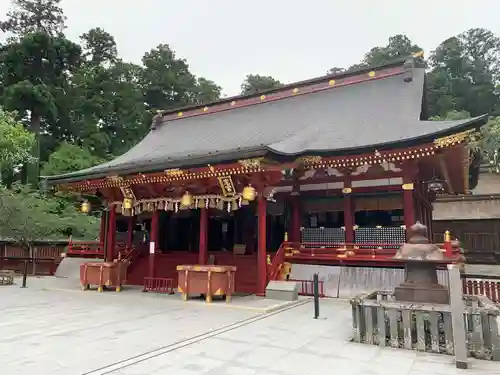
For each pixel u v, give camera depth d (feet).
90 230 124.77
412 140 48.78
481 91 224.74
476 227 114.62
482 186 131.23
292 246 60.85
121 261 58.65
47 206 107.96
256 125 79.25
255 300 46.01
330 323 33.60
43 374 18.98
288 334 29.04
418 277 30.37
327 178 60.85
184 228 80.48
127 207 60.85
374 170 57.41
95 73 189.67
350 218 58.59
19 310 39.14
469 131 45.80
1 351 23.30
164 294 51.29
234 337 27.84
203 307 41.73
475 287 46.01
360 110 70.64
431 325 24.36
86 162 153.07
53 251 96.89
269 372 19.80
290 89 85.20
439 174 64.59
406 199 54.08
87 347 24.44
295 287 47.47
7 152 86.99
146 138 98.43
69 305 42.63
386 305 25.91
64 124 183.83
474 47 258.98
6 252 93.45
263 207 51.72
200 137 83.05
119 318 34.94
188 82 238.89
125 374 19.16
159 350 23.85
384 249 53.67
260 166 47.06
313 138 61.82
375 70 77.46
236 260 61.98
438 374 19.93
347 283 53.21
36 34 170.40
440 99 213.66
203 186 55.16
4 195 93.66
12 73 173.47
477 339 23.30
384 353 23.89
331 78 81.30
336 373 19.85
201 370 19.94
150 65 231.50
